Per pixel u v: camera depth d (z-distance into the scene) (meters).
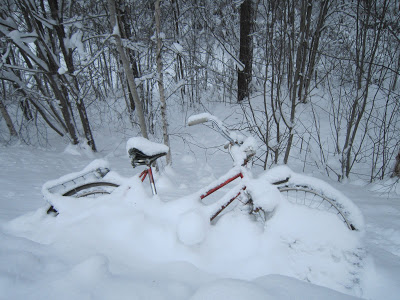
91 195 2.38
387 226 2.19
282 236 1.67
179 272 1.57
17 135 7.32
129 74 3.25
